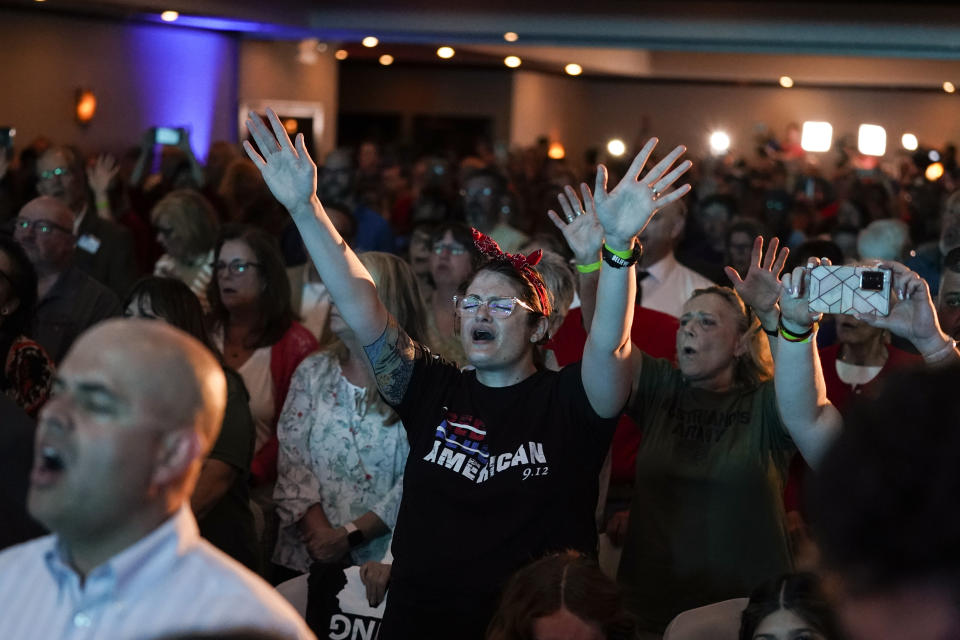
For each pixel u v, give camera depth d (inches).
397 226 422.6
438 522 99.3
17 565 62.7
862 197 451.5
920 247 226.8
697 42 516.7
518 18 518.3
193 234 221.1
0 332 122.9
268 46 609.0
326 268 99.7
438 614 98.0
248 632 59.0
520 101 842.2
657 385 124.4
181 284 135.6
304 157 98.5
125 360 58.2
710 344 120.9
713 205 287.0
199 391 59.7
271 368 164.6
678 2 511.5
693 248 289.7
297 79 633.0
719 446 118.1
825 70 840.9
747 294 101.0
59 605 60.1
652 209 91.1
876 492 29.3
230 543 128.1
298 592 119.3
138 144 531.5
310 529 133.2
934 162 706.2
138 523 59.3
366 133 871.7
